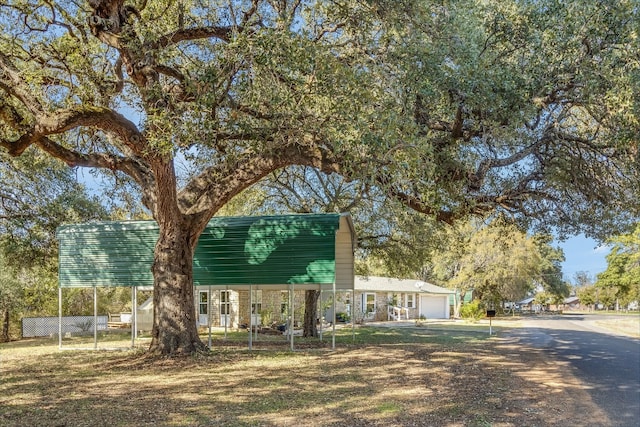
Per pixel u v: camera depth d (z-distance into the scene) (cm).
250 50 855
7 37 1159
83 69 1166
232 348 1584
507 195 1136
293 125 947
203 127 871
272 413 725
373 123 830
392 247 2177
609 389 928
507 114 907
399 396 846
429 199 904
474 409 755
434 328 2898
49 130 919
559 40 916
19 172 1803
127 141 1055
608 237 1241
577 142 1047
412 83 908
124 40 977
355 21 966
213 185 1331
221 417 702
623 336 2278
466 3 931
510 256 4481
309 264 1474
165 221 1291
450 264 4956
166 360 1245
